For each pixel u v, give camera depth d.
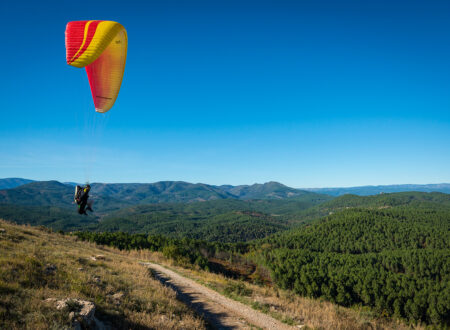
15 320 7.94
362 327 14.89
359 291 82.94
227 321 14.70
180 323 12.00
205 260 85.06
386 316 18.78
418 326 17.44
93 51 11.41
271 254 141.50
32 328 7.61
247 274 99.44
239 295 19.97
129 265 24.06
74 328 8.09
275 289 23.55
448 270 129.25
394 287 83.06
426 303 71.94
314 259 135.38
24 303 9.10
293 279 91.19
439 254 138.25
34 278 12.11
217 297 19.42
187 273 28.55
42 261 15.50
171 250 41.69
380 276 95.25
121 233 98.12
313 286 84.50
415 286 86.38
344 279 88.75
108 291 13.71
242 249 174.75
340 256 147.50
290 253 141.12
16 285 10.48
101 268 19.11
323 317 15.88
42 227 37.88
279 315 15.77
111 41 12.26
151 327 10.66
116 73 13.34
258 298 19.17
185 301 17.44
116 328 9.84
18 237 22.69
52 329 7.66
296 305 18.17
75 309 9.09
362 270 111.12
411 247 192.00
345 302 82.94
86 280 14.12
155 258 39.56
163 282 22.56
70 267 16.23
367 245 195.50
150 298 14.32
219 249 129.00
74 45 11.30
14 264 13.13
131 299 13.30
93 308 9.45
